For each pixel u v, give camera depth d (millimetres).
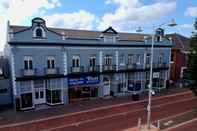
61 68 29844
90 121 22672
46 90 29531
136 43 37125
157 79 40969
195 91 26828
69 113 25625
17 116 24391
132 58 37312
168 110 27031
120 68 35750
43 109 27500
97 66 33156
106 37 33625
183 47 46094
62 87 30016
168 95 35938
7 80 28250
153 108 27953
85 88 32688
